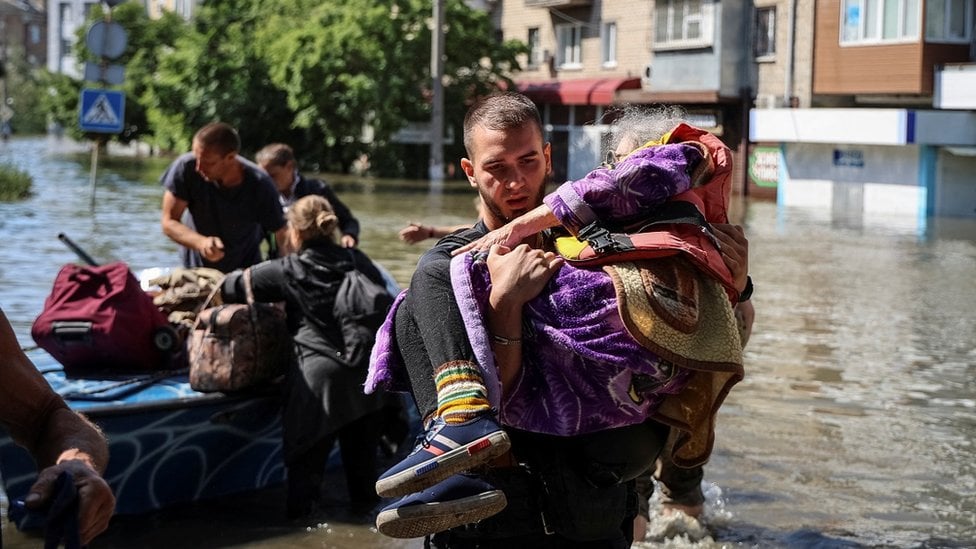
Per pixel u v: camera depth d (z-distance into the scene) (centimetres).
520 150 304
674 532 533
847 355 945
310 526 561
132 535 544
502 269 285
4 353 252
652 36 3334
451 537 306
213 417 583
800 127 2814
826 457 652
